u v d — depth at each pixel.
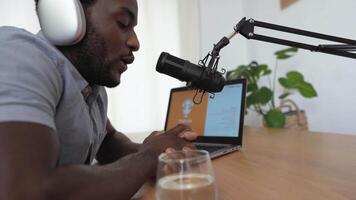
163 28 2.20
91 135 0.71
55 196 0.41
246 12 2.41
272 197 0.47
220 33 2.40
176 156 0.37
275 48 2.08
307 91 1.63
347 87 1.56
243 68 1.87
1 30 0.55
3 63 0.46
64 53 0.63
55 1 0.57
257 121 2.12
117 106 2.08
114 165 0.52
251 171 0.62
